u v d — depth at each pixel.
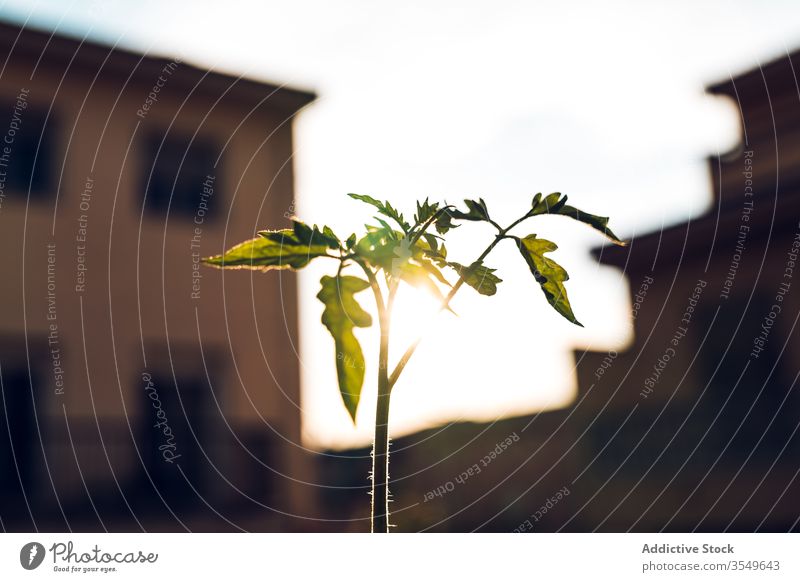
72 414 9.45
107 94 10.02
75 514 9.07
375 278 0.97
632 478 9.65
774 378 9.05
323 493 10.04
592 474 9.84
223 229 10.65
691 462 9.38
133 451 9.70
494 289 1.01
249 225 10.74
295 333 10.93
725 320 9.60
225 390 10.44
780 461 8.70
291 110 10.85
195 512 9.69
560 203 1.01
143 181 10.29
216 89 10.23
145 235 10.20
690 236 9.68
